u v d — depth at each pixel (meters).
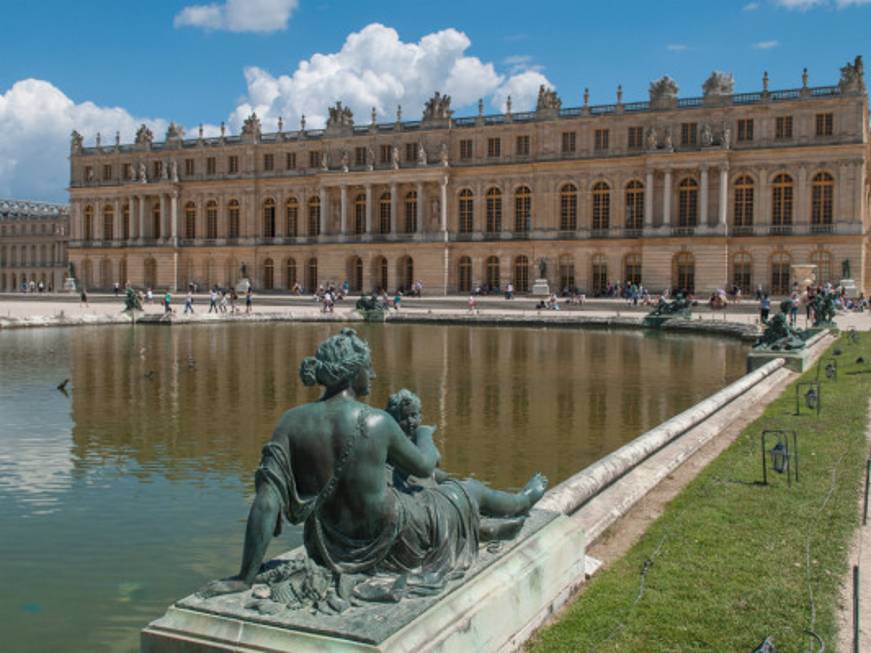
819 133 94.62
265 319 76.25
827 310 55.91
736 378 36.06
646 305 89.62
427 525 8.09
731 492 14.88
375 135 118.19
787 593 10.24
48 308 90.00
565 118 107.31
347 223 120.00
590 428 24.98
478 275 113.50
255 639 6.85
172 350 47.44
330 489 7.55
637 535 12.66
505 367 40.31
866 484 13.36
